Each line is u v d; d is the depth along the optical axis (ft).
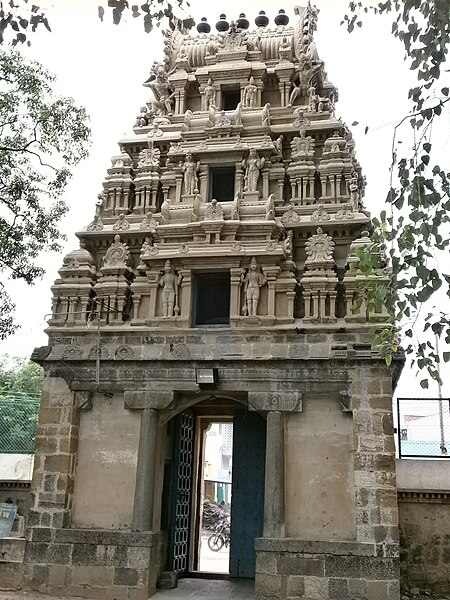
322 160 59.62
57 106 63.98
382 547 45.27
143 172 62.80
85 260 58.80
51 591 49.26
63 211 66.39
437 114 25.49
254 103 64.69
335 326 50.75
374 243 30.78
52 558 50.06
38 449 53.11
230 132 61.41
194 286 55.72
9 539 51.85
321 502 48.19
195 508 65.00
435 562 54.75
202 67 67.62
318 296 52.16
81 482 52.90
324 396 50.26
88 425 54.19
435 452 61.16
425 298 24.82
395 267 26.11
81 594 48.80
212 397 54.13
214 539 108.17
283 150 62.18
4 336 63.46
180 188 60.90
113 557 49.14
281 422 49.78
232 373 51.16
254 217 56.75
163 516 56.90
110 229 60.34
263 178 59.72
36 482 52.34
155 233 57.72
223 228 55.67
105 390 53.57
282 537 47.14
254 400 50.31
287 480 49.19
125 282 57.26
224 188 61.46
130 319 56.85
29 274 64.34
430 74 25.32
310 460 49.26
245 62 66.39
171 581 53.57
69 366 54.34
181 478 59.93
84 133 65.87
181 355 52.42
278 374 50.37
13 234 62.18
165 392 52.06
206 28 73.77
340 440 49.14
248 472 61.46
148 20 29.89
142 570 48.55
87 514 51.98
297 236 56.90
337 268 54.65
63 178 65.82
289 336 51.57
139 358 52.80
